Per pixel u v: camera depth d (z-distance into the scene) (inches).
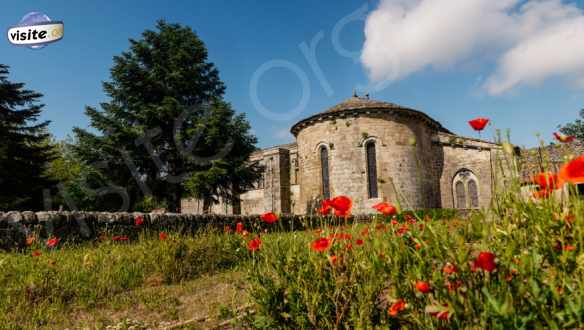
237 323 140.6
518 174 85.9
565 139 88.2
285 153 1350.9
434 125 1018.7
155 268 254.8
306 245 131.7
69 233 347.9
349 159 927.0
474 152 961.5
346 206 102.7
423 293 78.9
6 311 182.1
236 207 1441.9
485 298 72.7
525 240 76.4
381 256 93.7
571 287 65.3
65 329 168.2
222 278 238.5
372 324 99.6
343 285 103.6
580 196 77.0
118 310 192.9
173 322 171.2
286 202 1315.2
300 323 106.0
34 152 916.0
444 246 78.3
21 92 931.3
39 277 211.6
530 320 66.7
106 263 252.1
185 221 440.5
